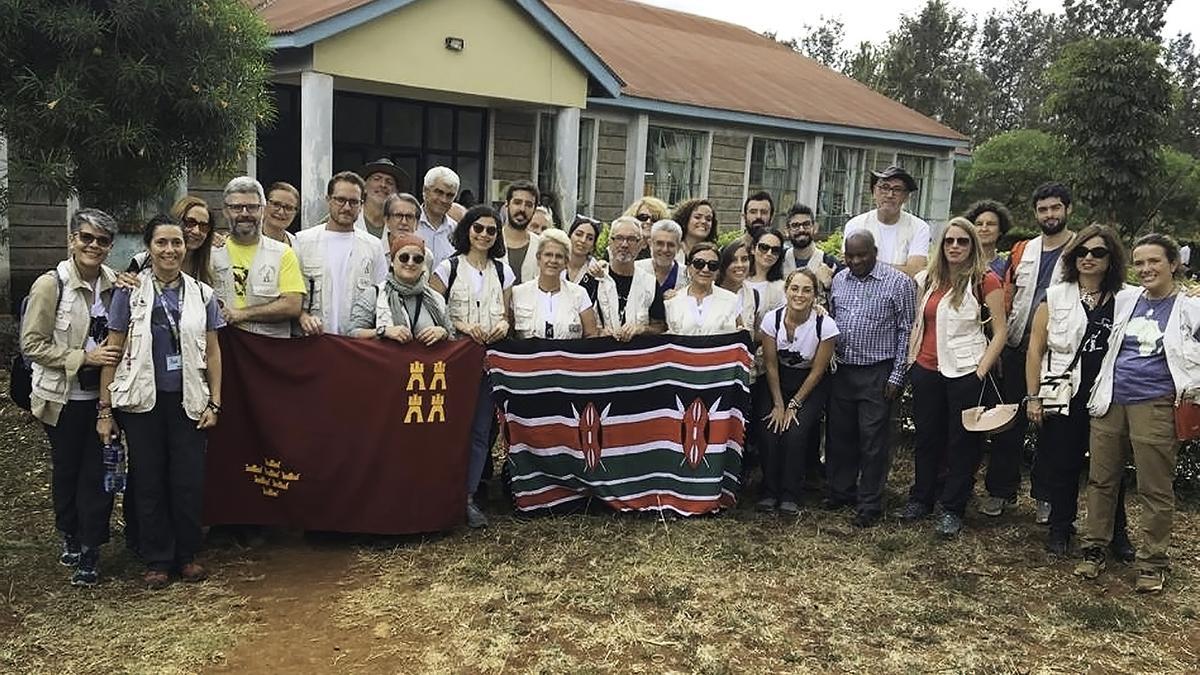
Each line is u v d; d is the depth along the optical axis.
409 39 10.24
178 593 4.46
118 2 5.76
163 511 4.48
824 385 5.86
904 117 19.31
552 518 5.61
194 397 4.39
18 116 5.71
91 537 4.43
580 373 5.55
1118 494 5.02
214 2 6.21
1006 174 24.11
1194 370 4.55
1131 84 16.97
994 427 5.13
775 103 16.22
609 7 19.47
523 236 6.09
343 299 5.17
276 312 4.86
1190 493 6.31
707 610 4.48
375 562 4.91
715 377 5.69
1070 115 17.59
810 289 5.59
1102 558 5.07
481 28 10.84
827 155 17.47
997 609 4.60
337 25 9.48
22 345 4.22
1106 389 4.82
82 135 5.87
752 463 6.41
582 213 13.85
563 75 11.83
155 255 4.28
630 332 5.58
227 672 3.79
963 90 38.75
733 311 5.74
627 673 3.89
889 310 5.64
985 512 5.89
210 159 6.49
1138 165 17.44
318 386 4.98
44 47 5.87
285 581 4.65
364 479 5.04
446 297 5.32
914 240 6.33
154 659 3.86
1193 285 4.94
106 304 4.33
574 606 4.46
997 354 5.35
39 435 6.68
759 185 16.33
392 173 5.95
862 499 5.72
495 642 4.09
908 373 5.70
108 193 6.45
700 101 14.57
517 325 5.55
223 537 5.11
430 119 12.72
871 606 4.61
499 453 6.66
